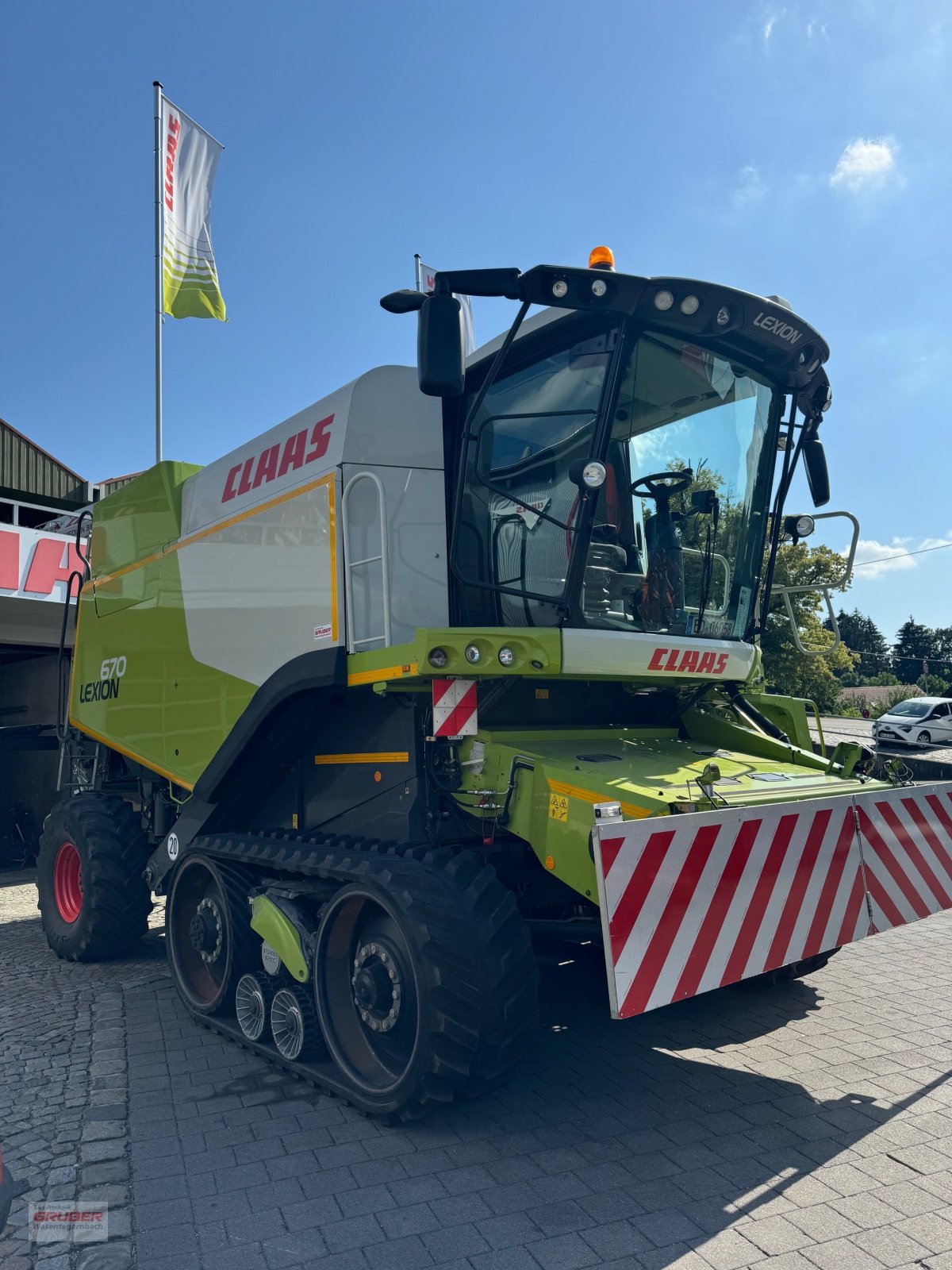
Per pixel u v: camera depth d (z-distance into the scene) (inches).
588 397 168.6
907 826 165.5
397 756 168.6
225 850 195.3
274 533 191.8
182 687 226.1
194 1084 167.2
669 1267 106.2
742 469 195.9
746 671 201.9
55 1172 132.6
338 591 170.7
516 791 153.8
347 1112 153.6
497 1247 111.7
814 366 187.2
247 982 184.4
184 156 544.7
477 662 152.2
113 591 271.1
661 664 176.4
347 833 180.1
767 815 142.9
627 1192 123.8
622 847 125.7
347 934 165.8
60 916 270.4
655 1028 189.2
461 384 145.3
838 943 150.9
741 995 208.2
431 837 162.4
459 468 168.9
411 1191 126.0
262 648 193.5
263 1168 133.6
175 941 213.6
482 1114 150.6
